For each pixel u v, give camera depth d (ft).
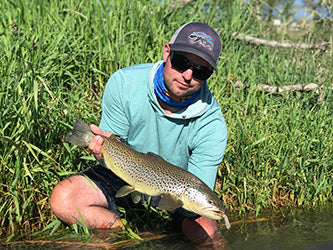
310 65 6.30
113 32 5.50
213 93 5.11
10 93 3.89
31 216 3.56
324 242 3.22
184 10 6.38
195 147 3.42
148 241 3.28
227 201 4.26
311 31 7.14
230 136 4.51
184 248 3.15
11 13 5.90
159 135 3.36
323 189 4.54
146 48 5.47
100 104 4.52
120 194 3.02
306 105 5.53
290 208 4.29
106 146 2.99
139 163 2.93
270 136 4.64
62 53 4.84
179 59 2.98
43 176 3.76
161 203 2.85
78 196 3.40
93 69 4.76
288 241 3.27
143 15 5.90
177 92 3.10
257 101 5.31
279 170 4.44
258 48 6.72
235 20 6.64
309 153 4.78
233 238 3.36
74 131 2.95
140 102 3.31
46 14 5.64
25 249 3.05
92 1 5.84
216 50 3.02
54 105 4.10
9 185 3.49
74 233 3.36
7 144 3.58
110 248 3.11
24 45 4.68
